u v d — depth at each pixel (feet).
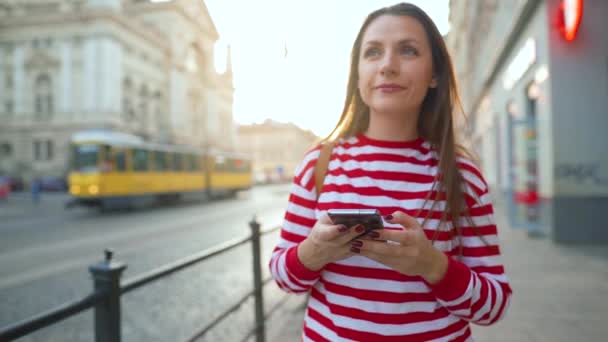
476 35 57.47
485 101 59.26
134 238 33.58
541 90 26.71
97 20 118.93
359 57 4.09
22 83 125.90
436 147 3.92
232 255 24.79
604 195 23.95
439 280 3.11
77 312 4.60
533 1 26.81
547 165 25.72
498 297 3.33
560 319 12.03
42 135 124.26
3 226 44.24
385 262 3.02
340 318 3.47
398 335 3.33
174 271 6.82
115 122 120.67
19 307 16.11
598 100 24.00
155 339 12.42
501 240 26.09
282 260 3.62
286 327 12.44
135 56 130.52
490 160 56.03
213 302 15.99
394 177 3.69
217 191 84.02
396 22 3.74
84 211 62.85
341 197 3.71
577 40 24.20
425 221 3.52
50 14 122.01
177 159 71.00
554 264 18.94
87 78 119.55
